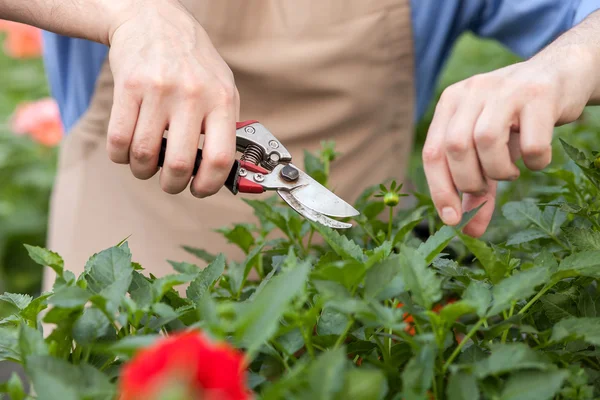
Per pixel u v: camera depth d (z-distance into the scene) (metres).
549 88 0.80
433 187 0.83
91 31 0.91
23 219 2.61
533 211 0.81
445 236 0.62
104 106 1.44
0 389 0.51
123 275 0.60
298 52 1.37
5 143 2.81
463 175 0.81
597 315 0.67
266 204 0.85
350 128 1.44
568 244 0.77
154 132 0.81
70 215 1.48
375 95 1.43
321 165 1.00
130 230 1.44
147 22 0.86
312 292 0.63
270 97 1.41
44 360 0.48
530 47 1.42
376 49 1.42
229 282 0.71
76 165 1.50
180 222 1.41
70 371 0.48
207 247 1.40
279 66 1.37
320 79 1.39
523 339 0.70
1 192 2.75
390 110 1.48
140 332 0.59
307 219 0.80
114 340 0.57
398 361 0.59
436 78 1.63
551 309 0.66
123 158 0.84
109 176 1.45
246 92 1.41
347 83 1.40
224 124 0.81
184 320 0.61
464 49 2.83
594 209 0.83
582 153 0.80
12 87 3.22
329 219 0.82
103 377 0.48
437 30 1.48
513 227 1.03
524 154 0.79
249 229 0.89
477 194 0.85
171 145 0.80
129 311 0.55
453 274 0.68
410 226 0.77
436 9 1.45
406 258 0.55
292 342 0.57
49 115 2.61
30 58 3.42
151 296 0.57
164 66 0.81
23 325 0.52
